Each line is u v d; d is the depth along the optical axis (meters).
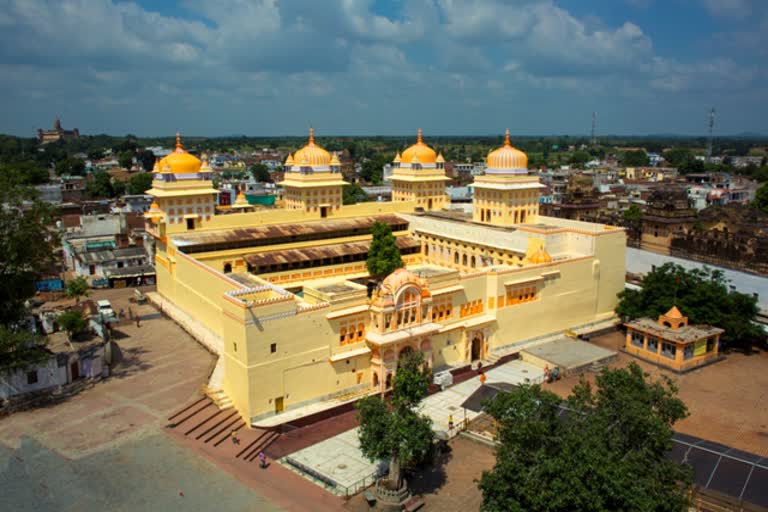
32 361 54.28
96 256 106.00
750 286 86.50
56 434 48.91
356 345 60.72
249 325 51.97
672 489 36.78
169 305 85.69
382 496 42.38
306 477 46.22
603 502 33.91
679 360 67.75
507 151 88.56
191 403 54.25
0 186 63.00
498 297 71.31
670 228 111.19
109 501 40.75
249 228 87.38
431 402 60.00
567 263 77.94
